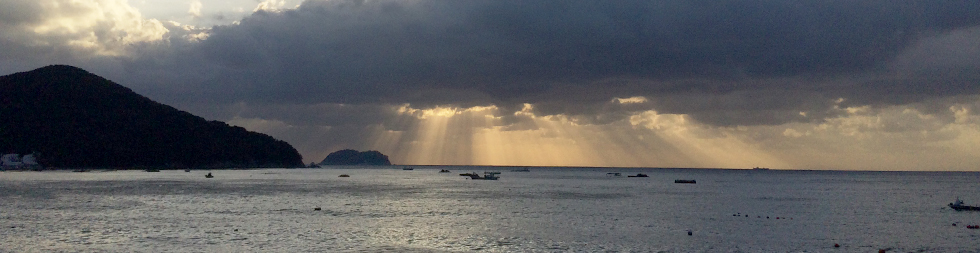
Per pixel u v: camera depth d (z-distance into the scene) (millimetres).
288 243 47312
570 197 99188
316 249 44938
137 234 50906
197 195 96312
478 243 47750
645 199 95750
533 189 126625
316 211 70625
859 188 149875
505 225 58281
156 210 69875
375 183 153375
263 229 54375
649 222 61344
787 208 79750
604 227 57188
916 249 46656
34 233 50938
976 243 49344
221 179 168000
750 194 115062
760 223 61156
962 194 122750
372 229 54969
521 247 46250
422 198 94500
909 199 102812
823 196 110000
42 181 142250
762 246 47344
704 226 58375
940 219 66438
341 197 95562
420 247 45969
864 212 74375
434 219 63062
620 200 92750
